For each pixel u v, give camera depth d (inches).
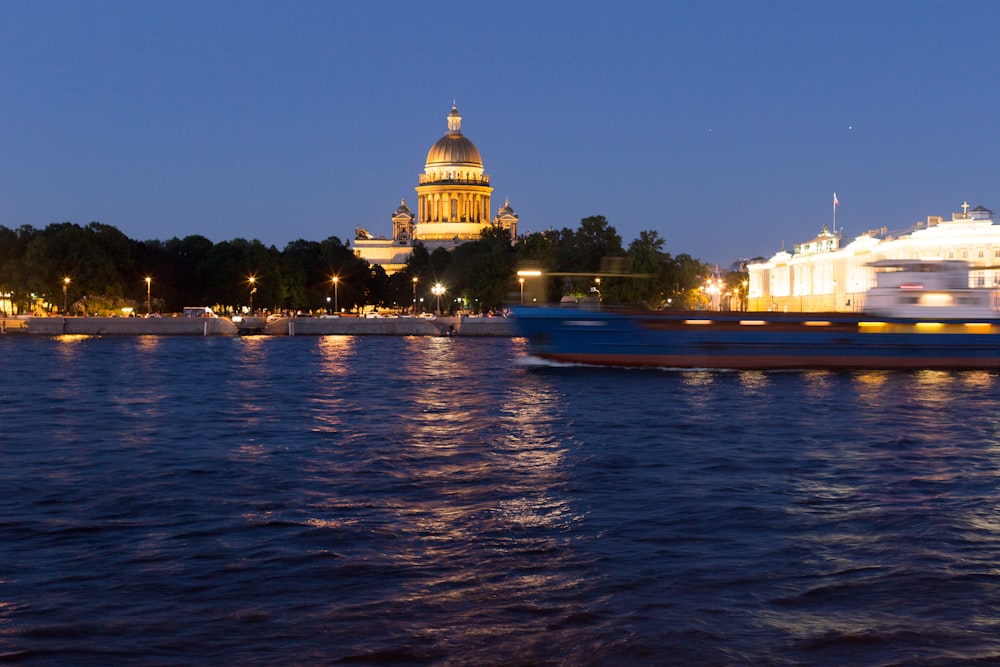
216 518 1574.8
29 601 1162.0
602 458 2150.6
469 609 1138.7
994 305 4537.4
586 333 4596.5
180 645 1034.1
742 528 1498.5
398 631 1072.8
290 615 1119.0
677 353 4534.9
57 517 1584.6
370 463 2100.1
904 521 1542.8
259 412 3093.0
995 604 1155.9
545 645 1038.4
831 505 1659.7
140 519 1569.9
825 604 1155.9
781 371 4490.7
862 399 3417.8
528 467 2047.2
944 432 2596.0
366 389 3860.7
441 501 1706.4
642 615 1118.4
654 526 1512.1
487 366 5068.9
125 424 2792.8
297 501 1706.4
